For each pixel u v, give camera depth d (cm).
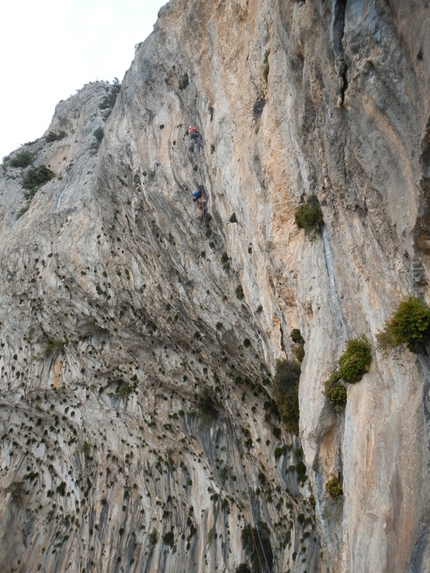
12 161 5638
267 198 1594
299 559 2205
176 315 2628
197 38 2252
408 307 928
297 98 1300
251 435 2492
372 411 1073
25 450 3994
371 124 970
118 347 3281
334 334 1269
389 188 977
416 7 784
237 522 2672
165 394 3112
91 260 3200
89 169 3953
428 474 855
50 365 3794
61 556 3488
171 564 2858
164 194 2352
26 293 3841
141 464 3284
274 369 1755
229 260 2031
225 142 1941
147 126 2656
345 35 972
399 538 885
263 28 1636
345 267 1234
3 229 4647
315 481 1254
